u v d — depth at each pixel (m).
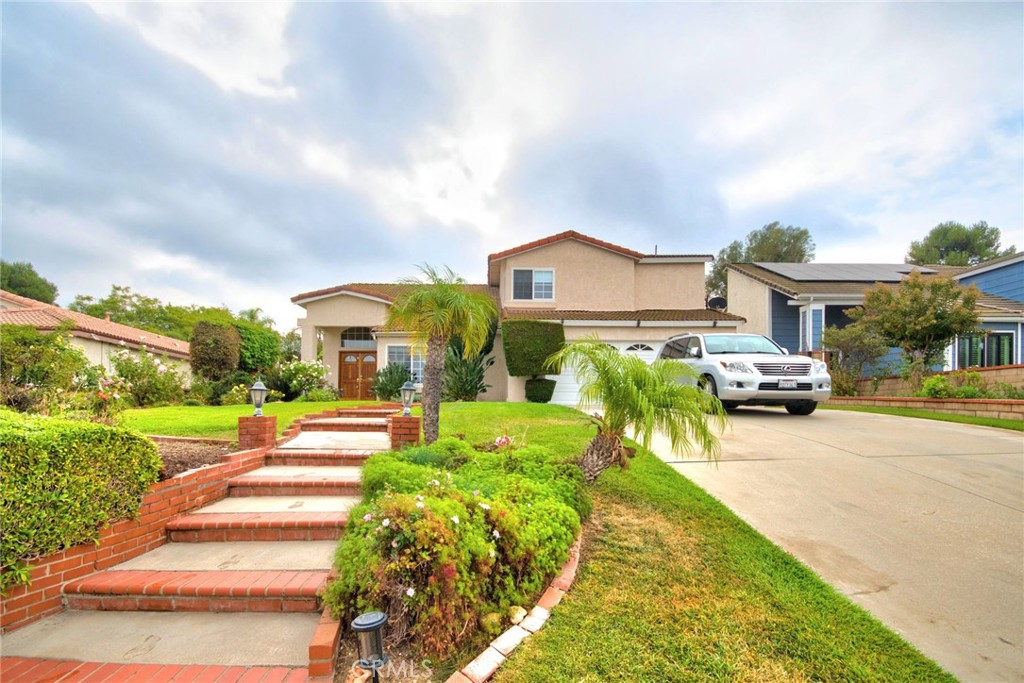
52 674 2.78
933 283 12.30
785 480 5.79
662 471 6.03
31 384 7.69
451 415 9.65
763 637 3.07
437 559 3.00
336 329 20.19
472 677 2.66
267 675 2.79
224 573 3.74
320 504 4.99
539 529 3.74
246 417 6.40
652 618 3.24
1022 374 10.80
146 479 4.12
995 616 3.32
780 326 19.25
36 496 3.28
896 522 4.69
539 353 14.88
